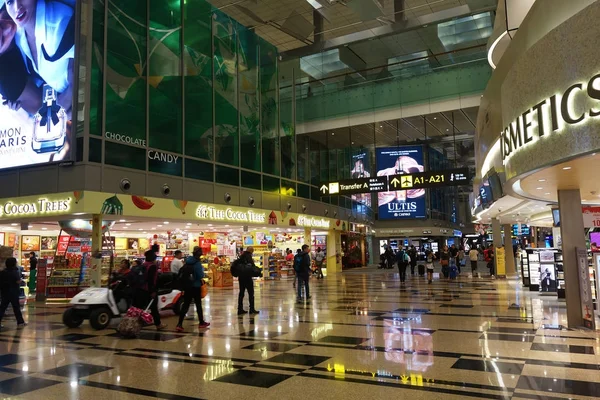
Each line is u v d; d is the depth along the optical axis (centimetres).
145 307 931
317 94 2647
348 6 2077
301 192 2683
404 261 2170
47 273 1608
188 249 2445
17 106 1566
